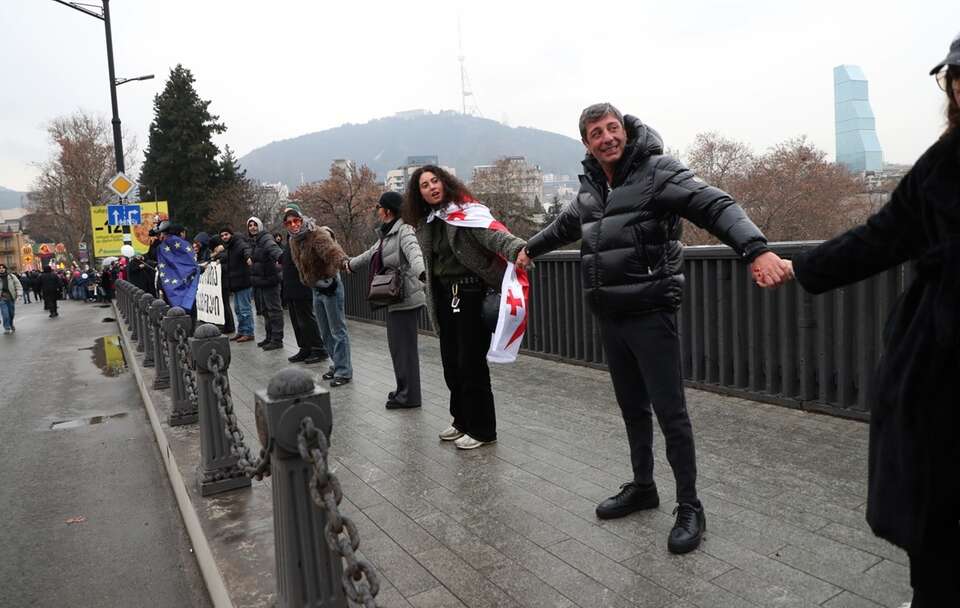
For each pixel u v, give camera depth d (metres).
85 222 62.62
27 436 7.02
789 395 5.26
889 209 1.84
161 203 27.16
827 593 2.65
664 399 3.14
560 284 7.58
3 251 123.06
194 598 3.56
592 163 3.24
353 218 50.12
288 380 2.34
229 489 4.10
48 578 3.83
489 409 4.76
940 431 1.65
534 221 65.00
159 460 5.98
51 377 10.72
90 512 4.82
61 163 62.44
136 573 3.86
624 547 3.13
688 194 2.92
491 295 4.64
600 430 4.98
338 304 7.05
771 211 35.97
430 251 4.79
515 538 3.29
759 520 3.32
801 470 3.95
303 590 2.39
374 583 1.99
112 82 20.44
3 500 5.11
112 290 29.20
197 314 11.36
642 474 3.47
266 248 9.57
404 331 5.84
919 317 1.72
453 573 2.99
